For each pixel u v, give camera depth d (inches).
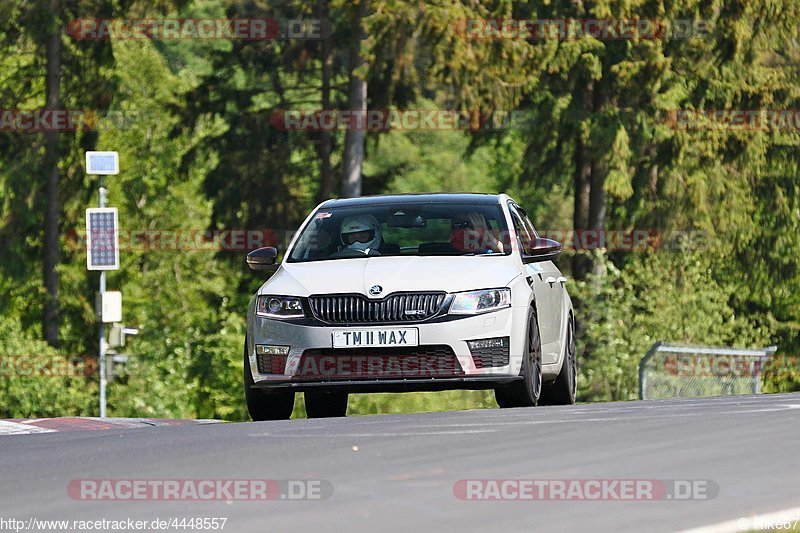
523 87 5108.3
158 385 5378.9
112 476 914.1
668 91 5344.5
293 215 6087.6
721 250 5551.2
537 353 1659.7
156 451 1052.5
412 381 1567.4
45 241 5954.7
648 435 1107.3
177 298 7628.0
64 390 5236.2
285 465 951.6
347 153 5762.8
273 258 1744.6
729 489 845.8
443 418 1291.8
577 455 991.6
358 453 1011.9
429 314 1572.3
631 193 5216.5
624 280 5132.9
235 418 5551.2
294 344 1582.2
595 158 5216.5
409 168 6215.6
